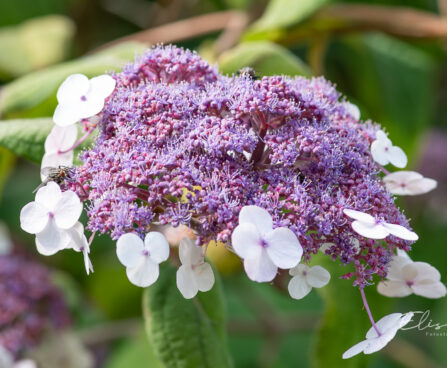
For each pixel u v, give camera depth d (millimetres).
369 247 580
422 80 1029
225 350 662
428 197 1166
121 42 918
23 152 663
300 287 577
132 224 572
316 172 590
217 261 745
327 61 1095
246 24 889
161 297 662
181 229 634
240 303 1104
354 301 684
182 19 1188
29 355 830
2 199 1151
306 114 607
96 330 933
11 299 816
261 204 569
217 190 569
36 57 953
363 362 688
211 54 866
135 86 621
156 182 570
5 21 1082
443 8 905
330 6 833
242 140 581
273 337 975
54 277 914
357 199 582
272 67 750
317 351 688
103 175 581
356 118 647
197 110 599
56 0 1096
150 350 799
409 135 1000
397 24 835
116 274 1024
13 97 744
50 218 577
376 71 1025
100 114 609
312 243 570
